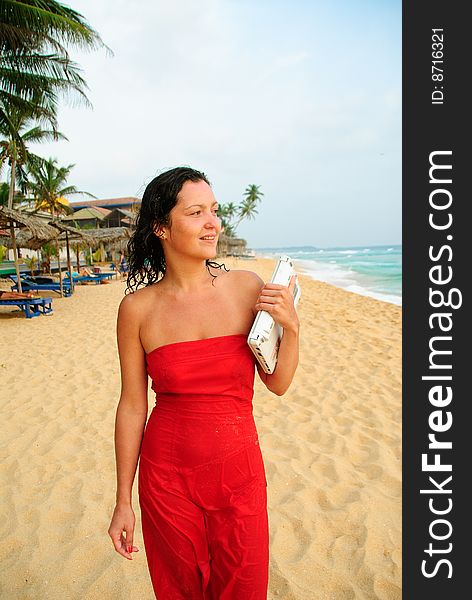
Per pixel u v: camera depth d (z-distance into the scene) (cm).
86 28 1209
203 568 136
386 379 557
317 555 250
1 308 1312
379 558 249
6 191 2412
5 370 641
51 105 1516
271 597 222
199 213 137
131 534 143
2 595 227
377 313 1125
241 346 137
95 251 3778
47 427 429
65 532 274
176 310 141
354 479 327
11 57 1228
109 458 364
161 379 137
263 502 137
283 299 132
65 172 3014
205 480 132
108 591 228
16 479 337
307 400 488
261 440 389
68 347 772
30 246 2073
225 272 152
